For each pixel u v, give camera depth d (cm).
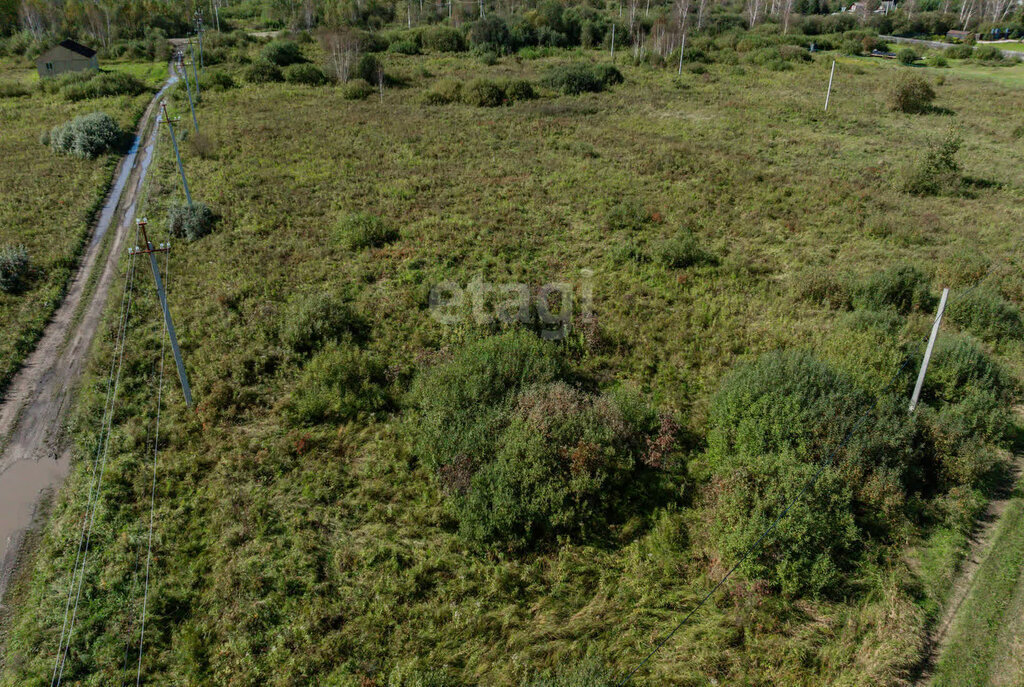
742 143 3375
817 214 2403
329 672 869
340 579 995
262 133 3475
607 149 3228
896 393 1273
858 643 877
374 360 1475
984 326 1619
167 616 945
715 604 941
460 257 2036
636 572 996
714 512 1066
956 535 1026
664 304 1773
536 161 3030
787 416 1149
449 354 1500
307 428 1319
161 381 1468
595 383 1452
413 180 2745
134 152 3394
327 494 1149
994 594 925
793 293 1802
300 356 1527
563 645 891
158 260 2042
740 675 842
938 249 2091
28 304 1830
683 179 2788
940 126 3806
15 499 1166
